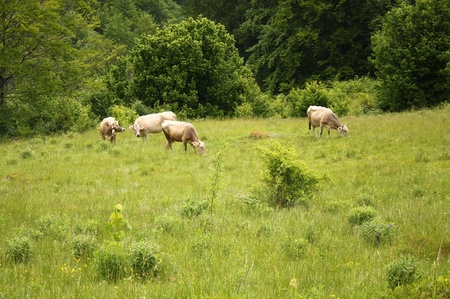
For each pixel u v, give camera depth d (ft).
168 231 35.73
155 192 52.37
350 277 24.88
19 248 29.12
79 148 86.58
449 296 20.01
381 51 125.90
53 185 57.31
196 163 70.44
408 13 123.24
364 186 52.26
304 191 47.32
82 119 112.78
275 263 27.55
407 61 121.39
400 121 93.45
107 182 59.31
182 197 48.91
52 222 36.88
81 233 35.06
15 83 126.21
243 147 81.87
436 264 25.39
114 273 25.64
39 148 88.17
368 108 131.34
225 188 53.52
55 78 122.83
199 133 94.63
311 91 126.31
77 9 135.85
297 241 30.94
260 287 22.75
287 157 46.96
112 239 30.91
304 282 24.20
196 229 35.37
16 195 50.70
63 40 131.34
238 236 34.06
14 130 116.06
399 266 23.07
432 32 119.96
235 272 24.73
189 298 21.04
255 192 48.88
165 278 25.36
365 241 33.19
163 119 93.04
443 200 44.93
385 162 64.75
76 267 27.07
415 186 49.75
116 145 85.81
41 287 23.43
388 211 40.83
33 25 113.19
